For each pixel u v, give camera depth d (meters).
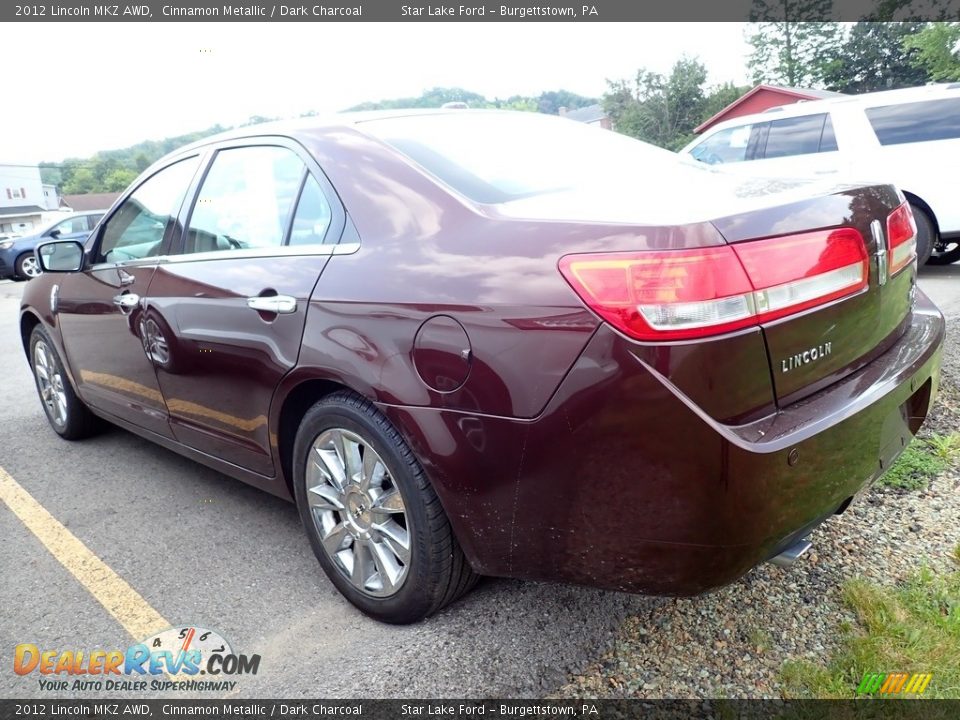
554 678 2.02
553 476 1.80
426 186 2.21
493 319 1.83
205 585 2.65
